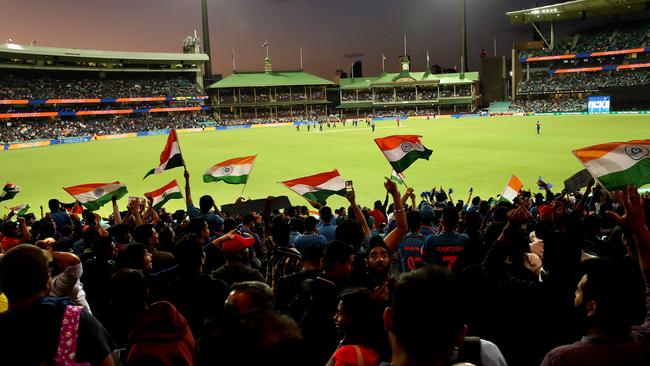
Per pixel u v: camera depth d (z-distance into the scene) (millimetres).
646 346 3473
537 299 5020
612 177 8586
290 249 7676
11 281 3850
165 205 35531
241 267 6867
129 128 113938
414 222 8938
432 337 2670
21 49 109438
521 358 5207
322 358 5070
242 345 2146
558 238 4941
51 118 116562
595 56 136500
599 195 15578
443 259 7734
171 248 9008
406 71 160750
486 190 36781
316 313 5180
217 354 2168
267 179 45031
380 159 56062
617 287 3357
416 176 43438
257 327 2250
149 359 4051
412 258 8867
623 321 3389
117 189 16406
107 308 7062
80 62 126312
